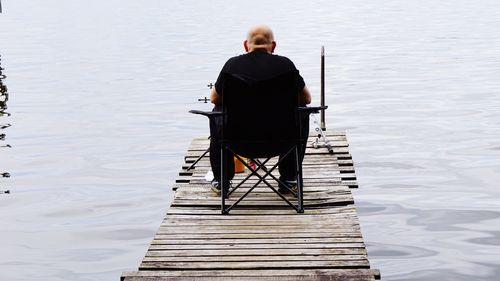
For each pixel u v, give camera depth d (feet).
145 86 69.21
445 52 92.53
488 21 138.00
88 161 40.29
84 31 133.39
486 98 59.21
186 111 55.83
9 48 106.83
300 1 215.10
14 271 23.93
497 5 183.32
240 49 98.58
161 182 35.45
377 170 37.11
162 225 21.25
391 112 54.08
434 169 37.04
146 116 54.03
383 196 32.12
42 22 156.87
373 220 28.63
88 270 23.91
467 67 78.59
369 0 216.54
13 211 30.89
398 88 65.51
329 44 103.45
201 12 176.76
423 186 33.73
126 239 26.96
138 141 45.50
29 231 28.17
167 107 57.62
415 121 50.39
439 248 25.22
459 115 52.21
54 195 33.35
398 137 45.34
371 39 109.60
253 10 178.81
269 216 21.95
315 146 30.19
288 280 17.37
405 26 131.03
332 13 165.27
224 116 21.72
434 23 136.26
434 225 27.86
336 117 52.47
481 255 24.40
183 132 48.14
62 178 36.50
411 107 55.88
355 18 150.61
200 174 26.78
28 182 35.81
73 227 28.55
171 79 73.31
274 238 20.08
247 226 21.08
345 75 73.97
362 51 94.84
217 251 19.20
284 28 129.90
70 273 23.67
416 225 27.86
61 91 66.95
